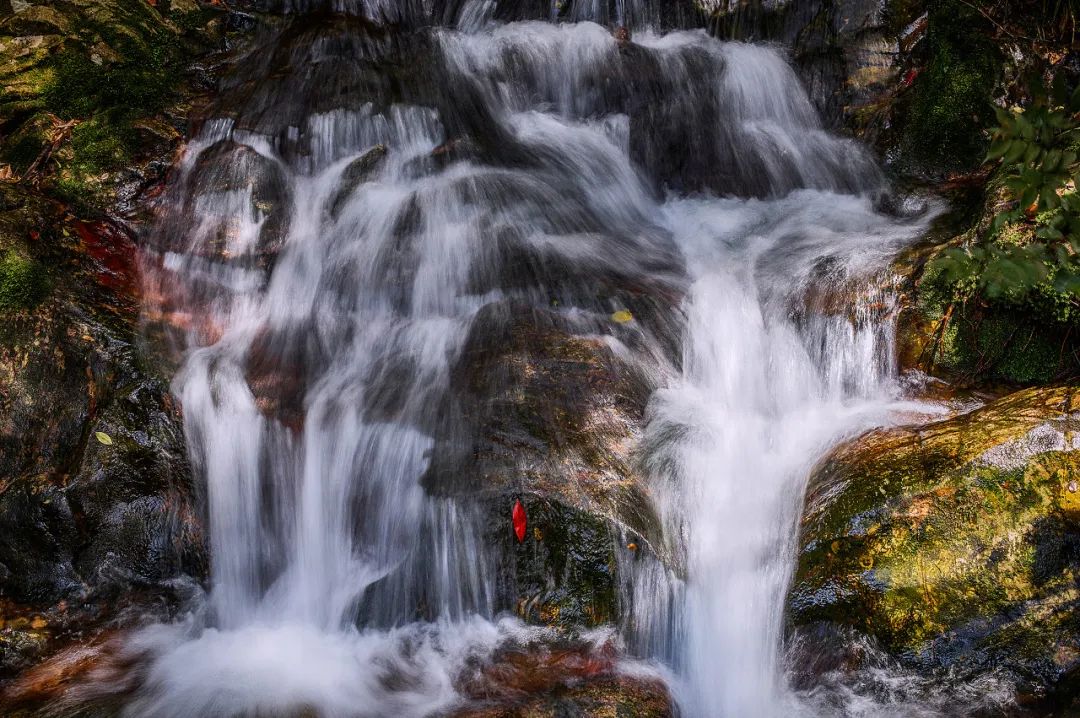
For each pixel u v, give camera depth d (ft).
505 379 13.74
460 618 12.62
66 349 14.10
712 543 12.17
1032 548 10.71
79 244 15.84
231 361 14.94
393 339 15.49
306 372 15.10
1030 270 11.23
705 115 21.01
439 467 12.95
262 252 16.76
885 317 14.56
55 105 18.28
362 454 13.66
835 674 10.93
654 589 11.95
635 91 21.21
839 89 21.04
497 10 23.16
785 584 11.57
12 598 12.86
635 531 11.94
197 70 20.34
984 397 13.82
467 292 16.11
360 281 16.47
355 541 13.65
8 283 14.26
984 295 13.70
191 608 13.32
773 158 20.57
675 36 22.75
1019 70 19.20
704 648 11.84
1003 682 10.39
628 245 17.90
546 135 20.51
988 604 10.55
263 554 14.11
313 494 13.93
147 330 14.96
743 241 18.12
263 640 12.75
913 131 19.62
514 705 10.73
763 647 11.55
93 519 13.20
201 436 14.03
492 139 19.94
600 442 12.91
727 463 12.93
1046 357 13.78
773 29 22.22
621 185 19.97
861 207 19.15
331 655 12.31
